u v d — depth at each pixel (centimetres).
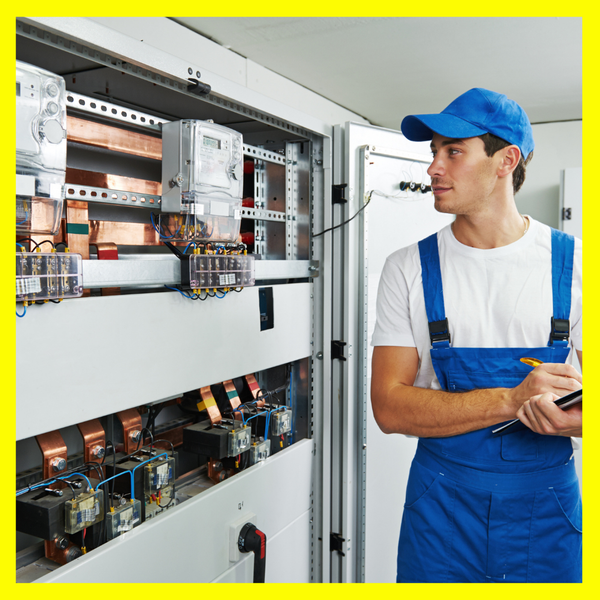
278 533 164
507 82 246
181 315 126
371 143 179
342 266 178
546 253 108
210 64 189
